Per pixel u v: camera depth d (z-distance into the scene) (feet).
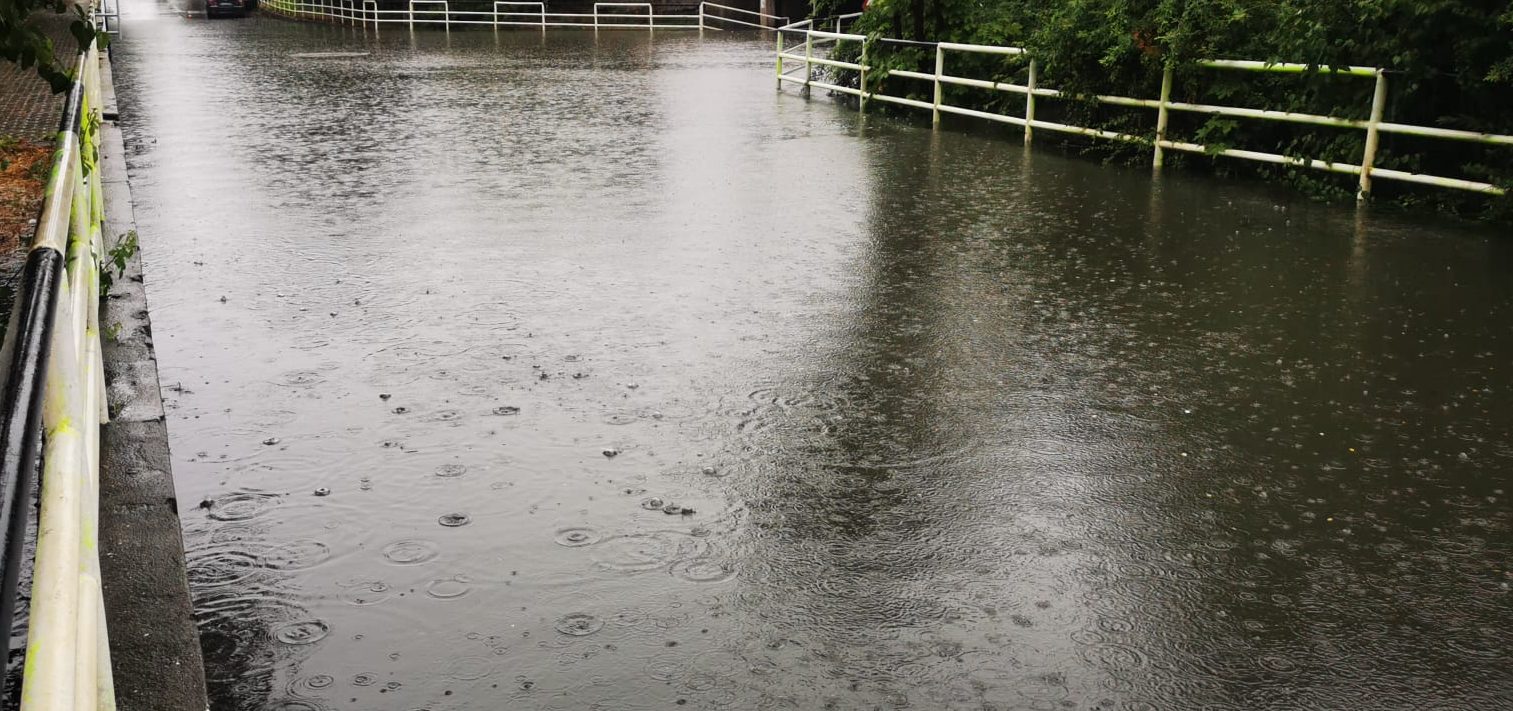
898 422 18.97
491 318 24.41
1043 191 40.24
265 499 15.78
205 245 30.73
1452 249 31.22
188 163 44.55
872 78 63.52
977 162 46.78
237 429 18.20
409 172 43.29
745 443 17.99
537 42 127.75
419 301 25.61
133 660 11.03
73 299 10.72
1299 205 37.60
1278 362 22.07
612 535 14.90
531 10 160.86
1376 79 37.22
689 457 17.43
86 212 19.16
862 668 12.07
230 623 12.72
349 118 59.62
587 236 32.48
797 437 18.28
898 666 12.11
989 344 23.12
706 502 15.92
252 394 19.74
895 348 22.82
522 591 13.50
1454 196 36.63
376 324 23.86
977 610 13.24
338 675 11.78
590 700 11.44
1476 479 16.93
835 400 19.93
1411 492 16.48
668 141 52.42
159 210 35.42
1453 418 19.29
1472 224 34.40
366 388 20.11
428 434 18.12
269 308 24.86
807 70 72.49
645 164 45.80
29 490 5.01
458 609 13.08
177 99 66.80
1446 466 17.38
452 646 12.34
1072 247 31.58
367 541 14.64
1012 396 20.24
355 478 16.48
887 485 16.56
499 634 12.59
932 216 35.83
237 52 107.24
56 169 14.61
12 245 27.58
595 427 18.53
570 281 27.55
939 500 16.08
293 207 36.19
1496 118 34.83
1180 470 17.17
